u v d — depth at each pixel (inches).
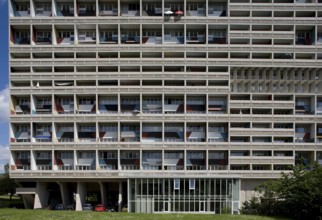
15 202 2518.5
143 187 2070.6
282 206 1636.3
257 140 2203.5
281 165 2162.9
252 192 2153.1
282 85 2247.8
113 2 2239.2
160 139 2201.0
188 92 2164.1
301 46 2192.4
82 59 2180.1
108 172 2122.3
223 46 2176.4
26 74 2192.4
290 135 2175.2
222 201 2063.2
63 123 2204.7
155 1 2212.1
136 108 2231.8
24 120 2178.9
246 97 2241.6
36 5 2253.9
